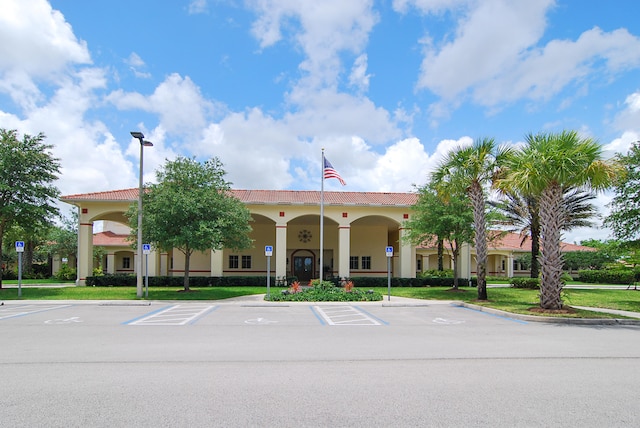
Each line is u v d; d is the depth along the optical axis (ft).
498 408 16.78
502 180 54.08
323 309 53.78
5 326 38.75
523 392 18.94
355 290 67.31
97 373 21.93
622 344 30.91
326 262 115.75
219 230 66.13
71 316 45.88
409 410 16.48
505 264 153.58
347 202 95.25
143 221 67.92
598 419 15.66
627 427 14.89
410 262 96.78
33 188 71.36
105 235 140.15
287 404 17.13
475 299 62.80
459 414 16.07
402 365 24.03
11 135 71.56
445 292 78.43
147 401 17.44
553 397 18.25
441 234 78.43
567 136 46.42
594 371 22.82
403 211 96.48
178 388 19.29
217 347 29.09
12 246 124.57
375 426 14.84
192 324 40.29
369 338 32.96
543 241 48.80
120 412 16.15
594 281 121.29
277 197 98.99
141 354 26.71
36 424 14.88
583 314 45.16
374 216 103.24
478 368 23.36
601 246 146.30
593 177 45.70
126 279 87.51
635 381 20.86
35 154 72.08
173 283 87.76
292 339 32.40
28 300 61.93
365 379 20.98
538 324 41.24
